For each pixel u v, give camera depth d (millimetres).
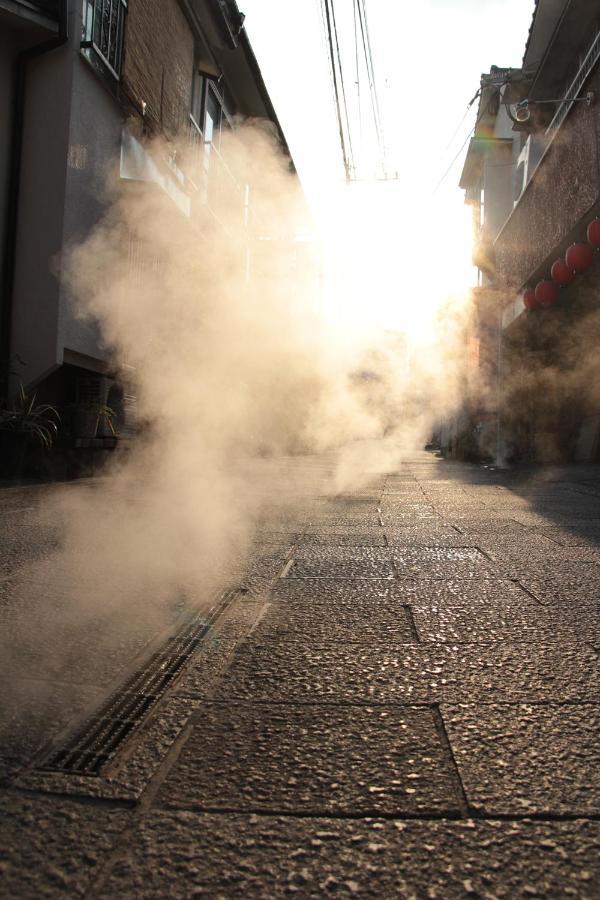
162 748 1535
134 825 1240
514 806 1311
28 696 1808
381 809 1298
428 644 2264
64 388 9297
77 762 1470
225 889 1077
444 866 1137
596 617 2584
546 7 10828
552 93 12930
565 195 9961
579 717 1702
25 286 8062
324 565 3562
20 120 8047
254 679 1950
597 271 11047
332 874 1115
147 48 10070
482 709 1749
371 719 1690
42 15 7781
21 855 1150
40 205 8070
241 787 1374
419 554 3889
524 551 3990
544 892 1075
